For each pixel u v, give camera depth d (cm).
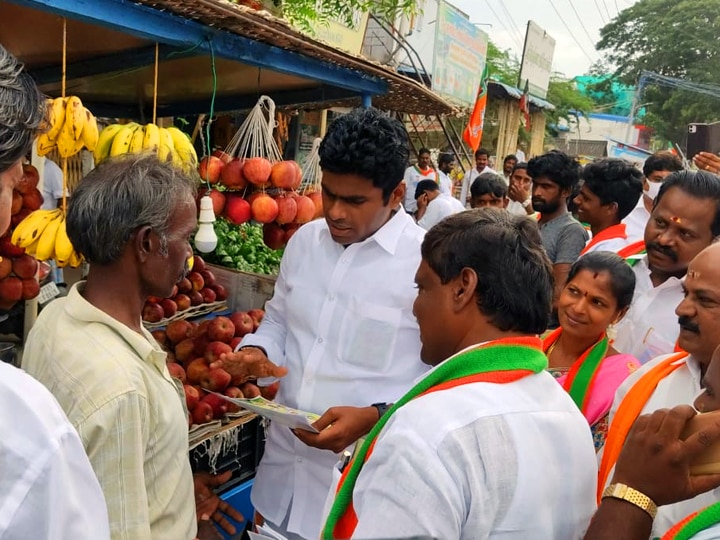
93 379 123
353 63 293
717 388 103
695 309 135
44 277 318
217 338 258
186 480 146
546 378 111
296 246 215
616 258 201
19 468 80
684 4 2881
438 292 112
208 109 394
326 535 113
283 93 375
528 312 106
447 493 89
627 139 2695
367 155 172
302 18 475
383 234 194
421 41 1045
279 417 167
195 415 231
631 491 91
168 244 138
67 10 180
